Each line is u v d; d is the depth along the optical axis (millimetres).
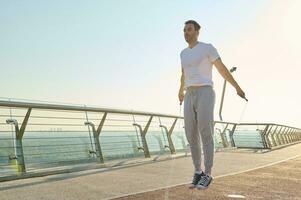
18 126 5789
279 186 4953
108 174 5883
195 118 3539
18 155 5629
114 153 8289
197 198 3943
